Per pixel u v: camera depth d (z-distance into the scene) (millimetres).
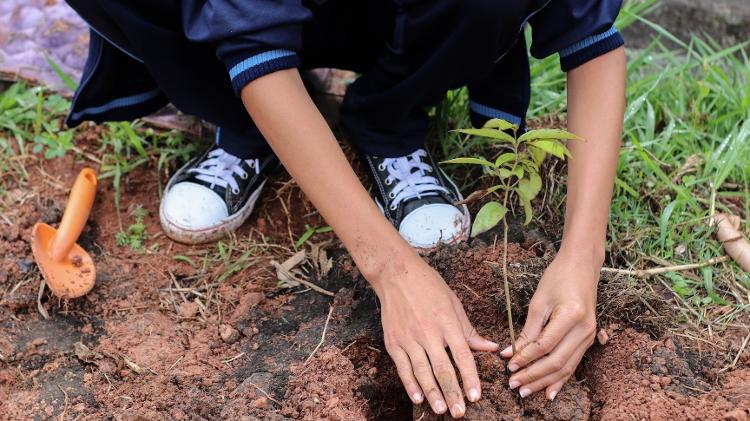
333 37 1761
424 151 1796
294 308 1710
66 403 1589
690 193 1825
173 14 1615
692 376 1577
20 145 1917
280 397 1576
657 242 1763
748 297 1692
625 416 1513
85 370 1637
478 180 1844
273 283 1750
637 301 1632
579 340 1480
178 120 1938
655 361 1580
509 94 1761
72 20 2047
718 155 1855
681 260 1753
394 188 1755
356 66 1833
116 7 1594
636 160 1876
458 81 1707
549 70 2035
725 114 1976
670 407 1522
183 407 1571
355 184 1478
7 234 1794
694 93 2002
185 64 1668
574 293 1479
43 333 1685
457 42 1606
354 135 1790
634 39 2209
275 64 1463
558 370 1488
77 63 2018
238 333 1678
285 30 1464
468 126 1913
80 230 1751
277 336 1672
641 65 2070
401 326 1479
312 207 1839
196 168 1815
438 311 1472
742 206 1843
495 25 1583
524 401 1513
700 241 1764
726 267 1739
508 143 1848
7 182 1885
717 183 1820
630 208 1817
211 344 1667
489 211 1476
